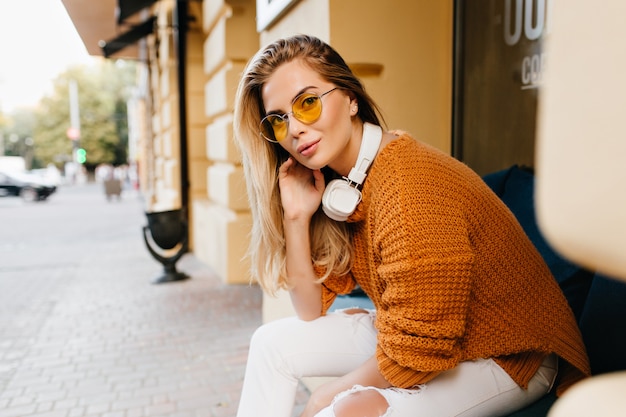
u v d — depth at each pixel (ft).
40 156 172.86
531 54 7.41
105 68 171.73
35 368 10.36
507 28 7.84
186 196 22.02
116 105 171.63
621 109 1.08
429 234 3.68
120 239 30.22
